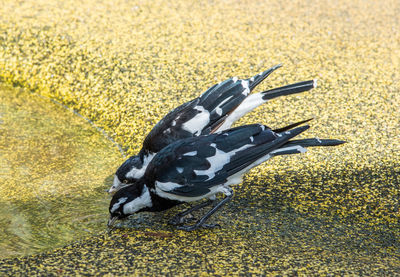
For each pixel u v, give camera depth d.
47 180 6.29
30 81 8.38
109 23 9.45
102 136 7.22
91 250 4.87
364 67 8.34
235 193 5.87
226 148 5.16
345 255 4.83
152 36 9.08
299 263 4.65
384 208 5.58
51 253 4.82
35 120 7.60
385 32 9.47
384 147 6.57
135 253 4.80
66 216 5.60
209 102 5.99
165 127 5.87
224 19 9.80
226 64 8.35
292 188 5.93
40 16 9.58
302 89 6.01
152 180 5.21
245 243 5.00
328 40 9.13
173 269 4.52
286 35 9.26
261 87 7.76
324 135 6.81
